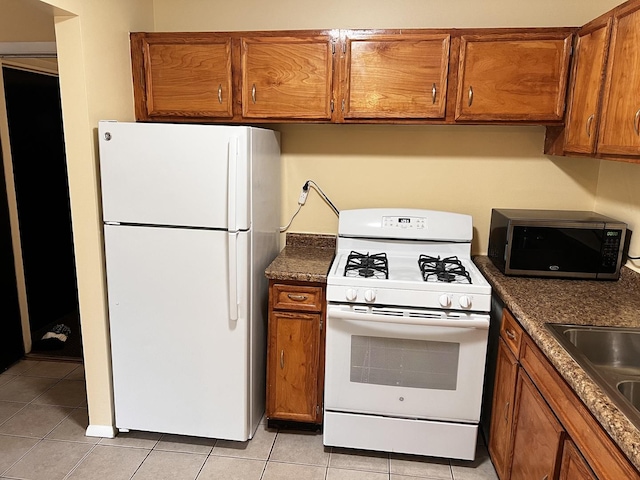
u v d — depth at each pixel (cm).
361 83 232
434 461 230
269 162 248
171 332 226
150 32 248
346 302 215
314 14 261
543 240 224
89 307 229
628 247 225
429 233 256
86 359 235
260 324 246
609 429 112
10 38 269
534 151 260
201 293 220
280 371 239
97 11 215
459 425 221
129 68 244
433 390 218
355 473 220
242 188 209
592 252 222
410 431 224
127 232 218
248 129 209
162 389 233
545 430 157
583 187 262
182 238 216
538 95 224
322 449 237
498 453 211
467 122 231
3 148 304
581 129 211
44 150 349
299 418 244
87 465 221
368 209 262
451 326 207
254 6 264
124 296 225
